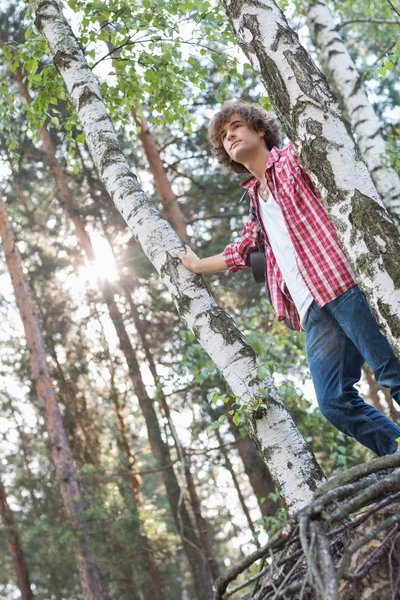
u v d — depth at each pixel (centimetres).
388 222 228
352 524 183
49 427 1382
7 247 1420
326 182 236
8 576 1870
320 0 787
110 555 1400
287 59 245
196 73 473
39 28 383
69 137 484
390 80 1306
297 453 262
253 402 265
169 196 1255
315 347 278
